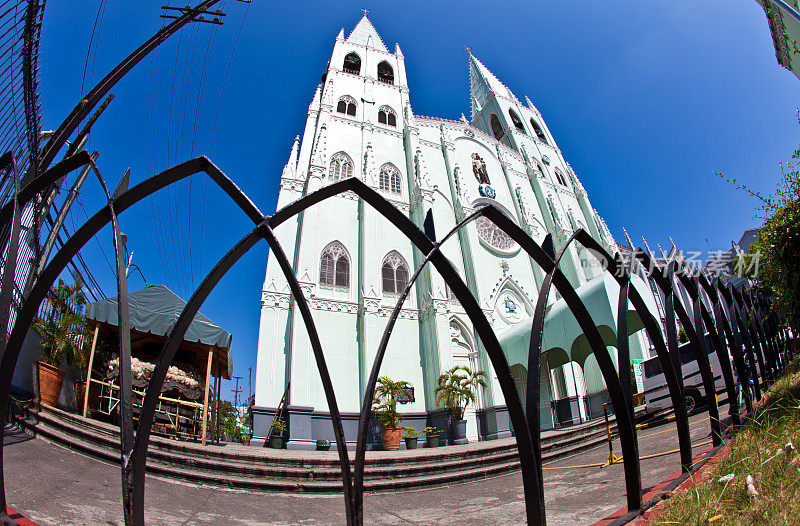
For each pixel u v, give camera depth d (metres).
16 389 10.50
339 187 3.71
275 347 22.92
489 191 36.78
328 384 3.19
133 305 14.84
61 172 4.25
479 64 59.78
